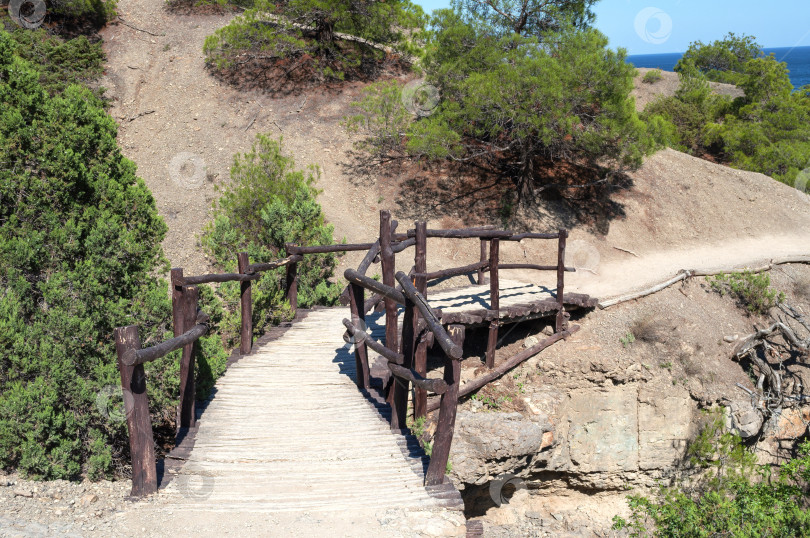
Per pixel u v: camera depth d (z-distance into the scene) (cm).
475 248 1470
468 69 1479
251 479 512
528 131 1450
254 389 709
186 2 2223
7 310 582
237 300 952
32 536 395
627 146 1465
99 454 557
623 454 1073
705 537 765
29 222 676
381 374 741
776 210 1941
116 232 704
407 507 476
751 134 2286
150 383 647
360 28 1892
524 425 953
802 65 12781
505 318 1033
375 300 936
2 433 501
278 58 1972
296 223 1139
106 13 2006
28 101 710
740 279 1393
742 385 1159
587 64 1347
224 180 1531
